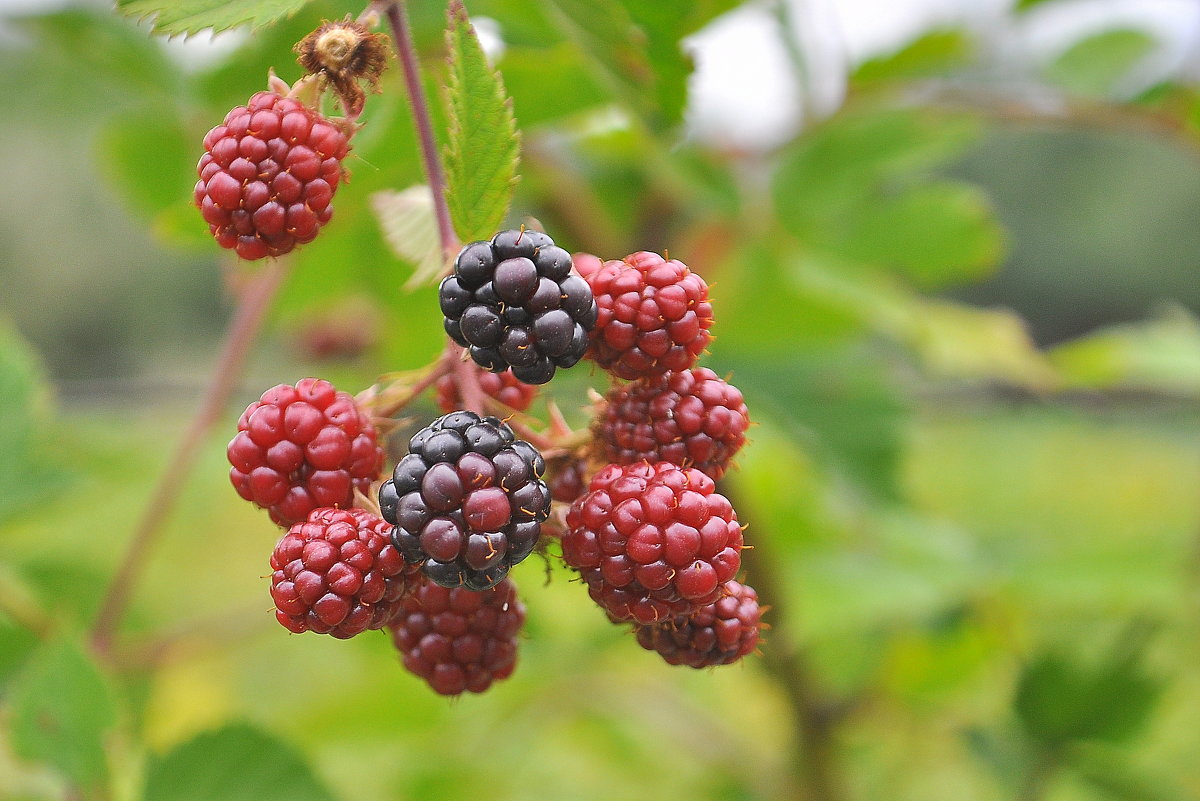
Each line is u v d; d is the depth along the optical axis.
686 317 0.34
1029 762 0.52
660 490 0.34
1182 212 2.75
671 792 0.71
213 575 0.98
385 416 0.35
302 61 0.34
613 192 0.60
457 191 0.34
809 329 0.57
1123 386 0.61
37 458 0.46
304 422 0.34
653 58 0.37
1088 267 2.87
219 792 0.41
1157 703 0.50
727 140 0.58
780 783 0.58
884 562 0.52
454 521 0.33
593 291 0.35
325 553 0.33
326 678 0.76
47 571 0.54
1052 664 0.51
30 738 0.40
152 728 0.51
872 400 0.56
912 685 0.60
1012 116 0.53
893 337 0.61
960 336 0.56
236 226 0.34
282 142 0.34
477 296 0.34
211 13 0.34
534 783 0.73
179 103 0.52
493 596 0.35
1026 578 0.50
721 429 0.35
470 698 0.63
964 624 0.55
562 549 0.34
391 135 0.40
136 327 2.62
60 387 0.64
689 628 0.35
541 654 0.63
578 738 0.72
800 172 0.60
